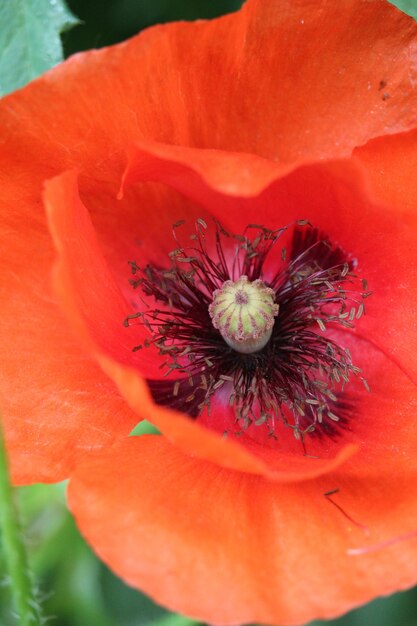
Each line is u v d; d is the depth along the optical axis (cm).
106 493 23
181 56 23
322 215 25
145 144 23
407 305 25
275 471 23
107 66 23
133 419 24
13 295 24
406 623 28
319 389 26
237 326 26
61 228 23
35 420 24
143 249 26
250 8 23
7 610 28
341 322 25
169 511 23
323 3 24
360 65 24
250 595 22
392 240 25
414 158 24
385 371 26
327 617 22
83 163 24
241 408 25
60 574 28
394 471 24
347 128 25
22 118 23
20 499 27
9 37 25
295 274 26
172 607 22
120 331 25
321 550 23
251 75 24
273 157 25
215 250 26
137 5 27
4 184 24
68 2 26
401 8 24
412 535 23
